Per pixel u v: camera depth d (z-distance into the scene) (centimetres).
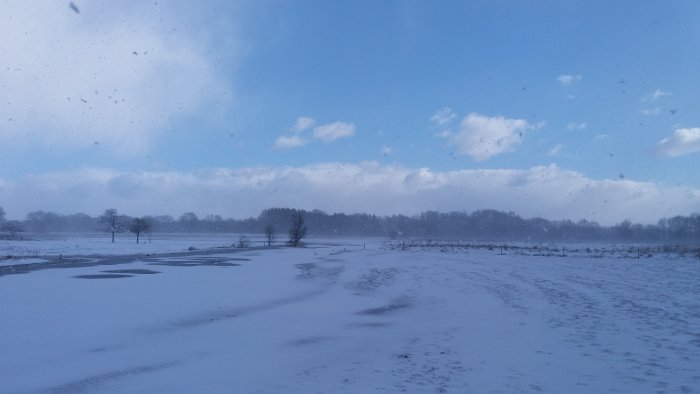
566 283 2028
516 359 893
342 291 1920
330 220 16150
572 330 1132
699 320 1220
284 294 1834
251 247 6309
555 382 757
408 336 1114
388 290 1934
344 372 829
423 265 3114
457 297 1709
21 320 1297
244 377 802
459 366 854
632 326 1162
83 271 2742
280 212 14912
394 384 757
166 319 1325
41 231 15800
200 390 736
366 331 1174
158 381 782
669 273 2441
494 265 3062
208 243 7644
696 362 859
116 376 809
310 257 4156
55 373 828
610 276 2306
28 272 2664
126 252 4922
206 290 1944
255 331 1177
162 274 2597
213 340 1080
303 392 722
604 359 886
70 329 1188
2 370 845
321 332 1165
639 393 707
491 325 1212
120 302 1616
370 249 5669
